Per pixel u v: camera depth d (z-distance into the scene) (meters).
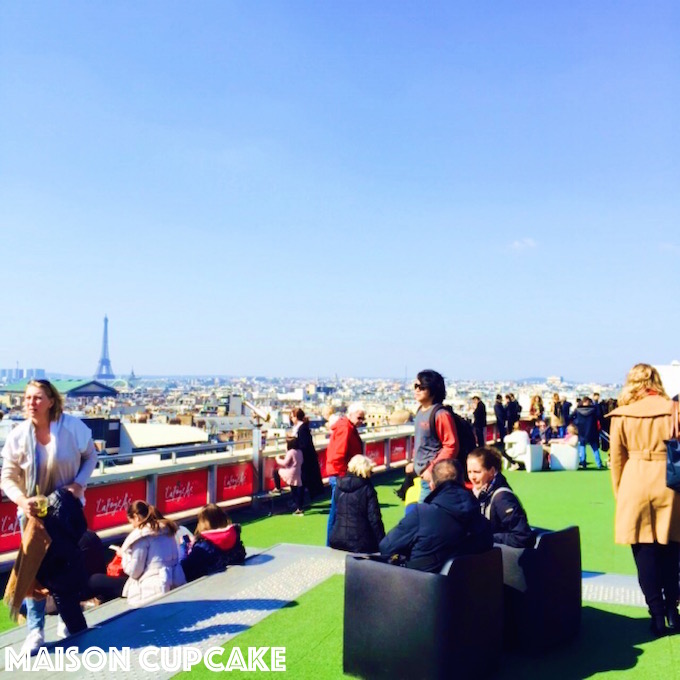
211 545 6.50
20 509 4.52
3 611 5.97
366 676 3.93
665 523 4.54
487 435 23.17
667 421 4.53
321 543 8.55
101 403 189.38
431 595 3.70
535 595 4.36
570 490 12.65
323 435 14.20
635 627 4.86
